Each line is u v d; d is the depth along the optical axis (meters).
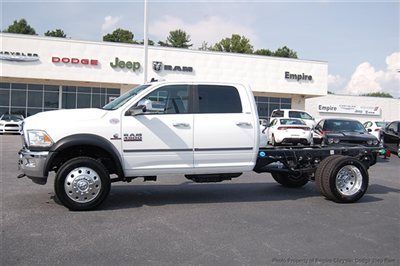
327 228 6.32
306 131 18.39
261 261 4.88
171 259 4.90
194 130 7.66
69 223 6.34
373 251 5.31
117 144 7.30
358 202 8.32
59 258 4.88
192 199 8.32
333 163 8.19
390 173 13.16
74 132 7.11
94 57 33.97
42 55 32.78
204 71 37.03
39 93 34.97
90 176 7.08
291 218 6.88
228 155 7.87
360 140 15.38
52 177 10.40
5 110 34.38
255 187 9.91
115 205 7.65
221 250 5.23
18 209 7.13
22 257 4.89
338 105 47.88
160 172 7.59
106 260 4.84
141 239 5.62
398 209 7.73
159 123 7.51
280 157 8.49
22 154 7.18
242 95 8.06
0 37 31.84
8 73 32.16
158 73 35.69
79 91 35.81
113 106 7.71
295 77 40.16
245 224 6.46
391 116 50.22
